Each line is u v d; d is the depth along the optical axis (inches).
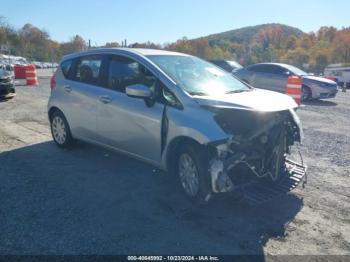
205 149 156.4
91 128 217.2
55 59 2765.7
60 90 240.5
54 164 218.7
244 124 162.4
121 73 199.2
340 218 156.3
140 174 203.3
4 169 208.5
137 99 185.2
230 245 133.6
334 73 1227.9
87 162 223.3
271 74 606.9
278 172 167.0
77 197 171.8
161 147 172.2
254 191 160.6
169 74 177.2
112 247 130.3
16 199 168.2
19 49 2992.1
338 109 481.1
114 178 197.0
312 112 446.6
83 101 219.3
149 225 146.3
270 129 163.9
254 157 159.5
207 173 155.0
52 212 155.9
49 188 181.9
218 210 160.7
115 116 196.5
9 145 259.1
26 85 699.4
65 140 244.1
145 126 179.3
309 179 201.3
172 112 164.9
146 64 184.7
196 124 153.8
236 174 159.6
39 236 136.4
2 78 463.8
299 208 165.0
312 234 142.7
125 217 152.8
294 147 265.7
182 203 166.7
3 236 135.9
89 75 221.1
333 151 257.8
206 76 193.3
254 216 156.3
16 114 378.0
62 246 130.1
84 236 137.1
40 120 349.4
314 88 561.9
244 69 652.1
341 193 182.7
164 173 204.8
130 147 193.6
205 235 139.9
